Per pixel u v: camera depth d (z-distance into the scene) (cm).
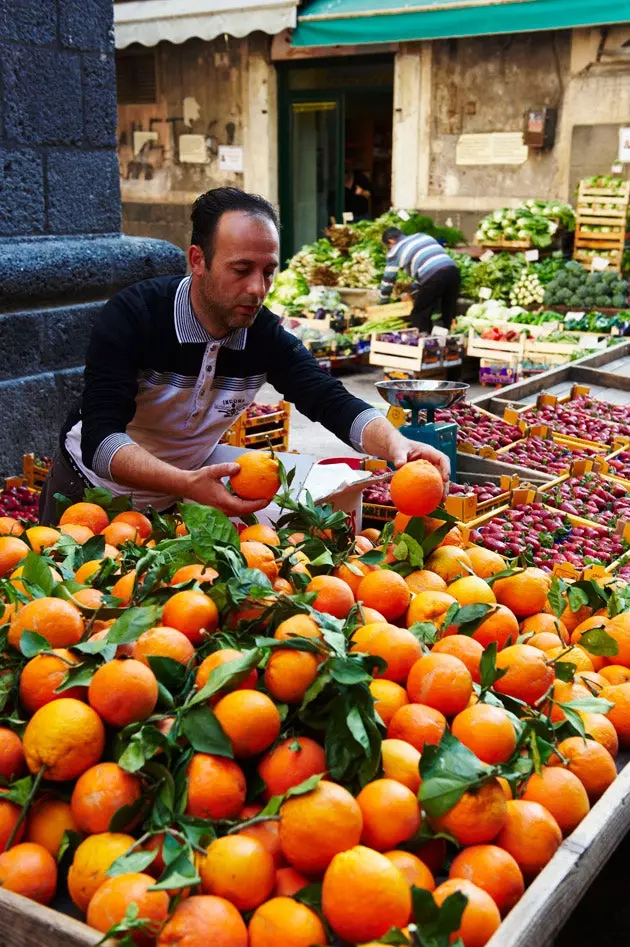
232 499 232
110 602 190
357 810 149
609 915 255
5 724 171
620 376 703
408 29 1136
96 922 140
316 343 1005
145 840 150
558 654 215
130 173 1572
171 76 1485
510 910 154
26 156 441
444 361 973
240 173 1465
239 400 304
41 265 441
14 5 422
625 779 187
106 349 274
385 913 136
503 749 171
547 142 1207
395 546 236
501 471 473
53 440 469
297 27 1216
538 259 1148
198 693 162
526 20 1060
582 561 344
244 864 143
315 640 169
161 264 509
